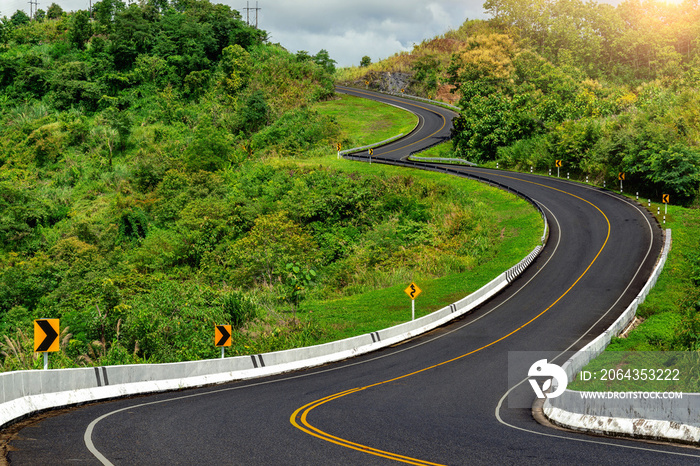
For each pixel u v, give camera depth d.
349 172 63.34
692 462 8.62
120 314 27.17
